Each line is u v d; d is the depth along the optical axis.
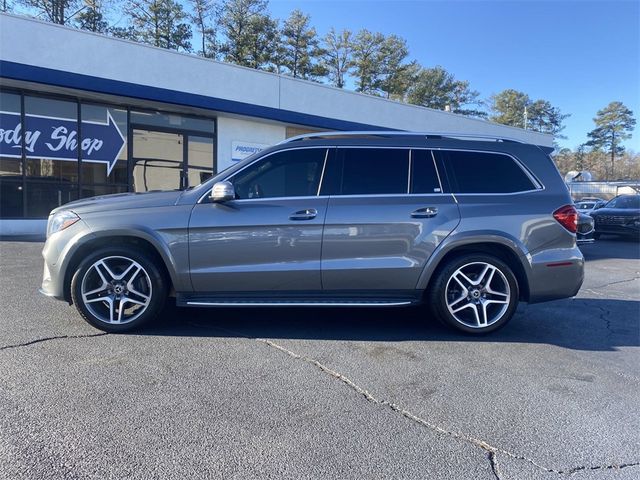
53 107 12.85
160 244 4.41
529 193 4.80
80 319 4.92
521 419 3.16
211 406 3.19
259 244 4.49
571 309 6.18
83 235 4.39
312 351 4.29
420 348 4.46
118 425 2.91
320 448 2.76
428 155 4.81
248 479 2.46
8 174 12.29
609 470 2.63
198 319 5.14
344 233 4.53
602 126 89.00
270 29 41.66
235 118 16.25
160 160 14.91
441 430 3.00
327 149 4.75
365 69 49.53
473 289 4.75
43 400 3.18
